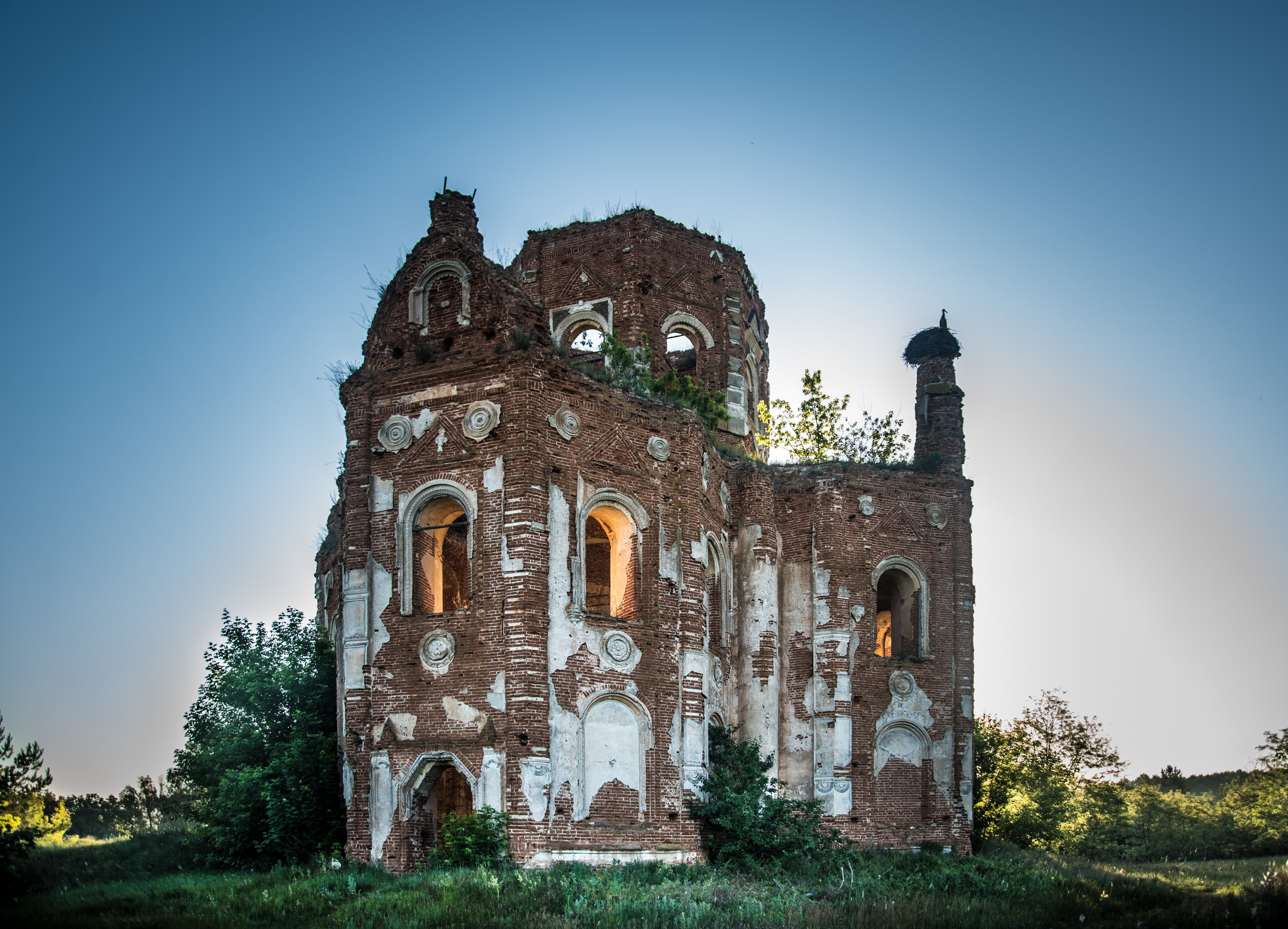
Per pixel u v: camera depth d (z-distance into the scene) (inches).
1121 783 1834.4
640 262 1514.5
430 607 1125.1
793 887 1016.9
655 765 1113.4
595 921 823.7
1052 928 898.1
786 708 1392.7
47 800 2086.6
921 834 1387.8
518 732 1021.2
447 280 1178.0
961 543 1492.4
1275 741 2044.8
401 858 1047.6
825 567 1418.6
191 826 1466.5
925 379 1567.4
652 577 1161.4
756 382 1664.6
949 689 1445.6
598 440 1145.4
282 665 1305.4
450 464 1107.9
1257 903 934.4
